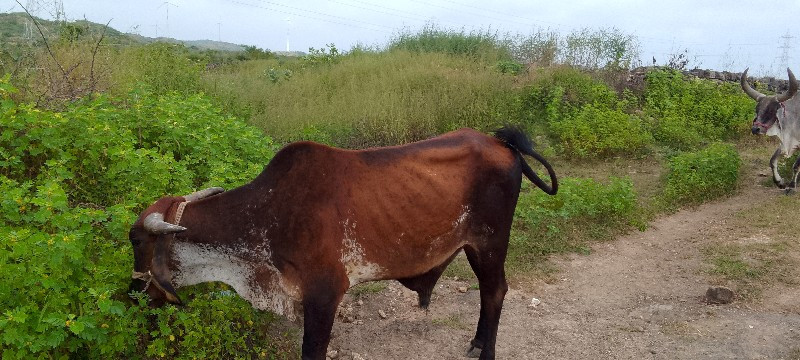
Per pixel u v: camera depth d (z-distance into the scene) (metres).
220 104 8.49
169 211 3.44
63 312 3.22
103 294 3.17
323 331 3.47
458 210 3.86
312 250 3.40
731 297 5.23
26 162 4.45
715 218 7.52
